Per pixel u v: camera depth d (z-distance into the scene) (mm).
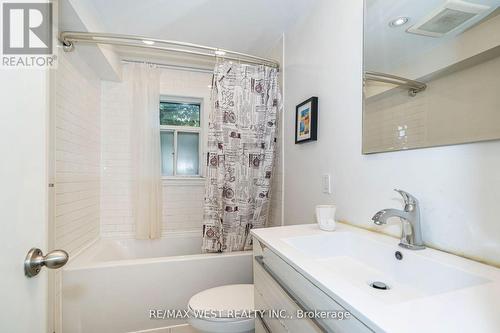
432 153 882
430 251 845
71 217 1845
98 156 2484
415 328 429
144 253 2551
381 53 1089
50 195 1477
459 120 782
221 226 2016
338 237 1123
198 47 1978
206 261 1869
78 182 1986
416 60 935
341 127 1369
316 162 1614
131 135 2553
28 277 606
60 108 1662
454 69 803
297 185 1868
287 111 2057
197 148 2908
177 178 2760
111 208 2586
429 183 891
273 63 2199
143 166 2520
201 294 1460
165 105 2822
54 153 1515
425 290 771
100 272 1674
